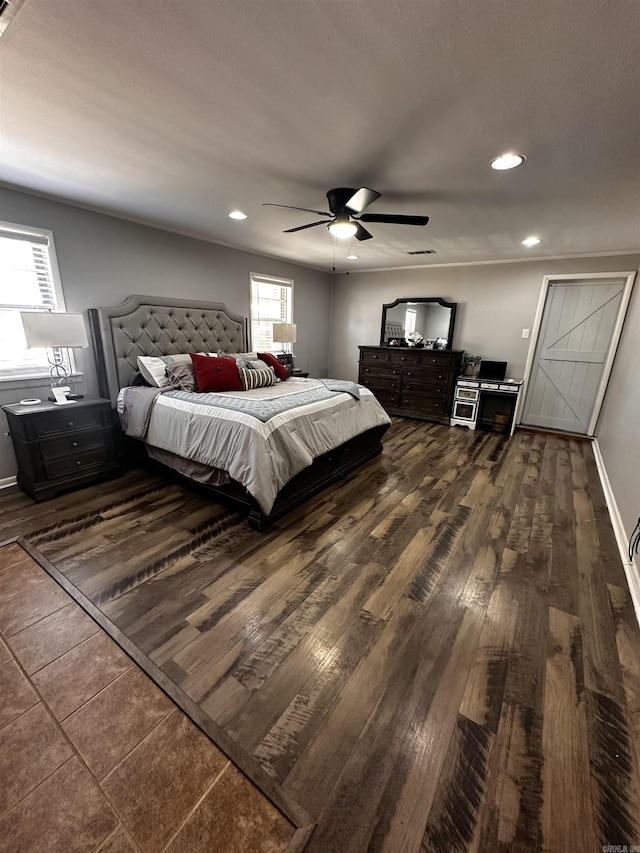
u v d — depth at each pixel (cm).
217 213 332
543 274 484
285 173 238
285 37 125
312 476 298
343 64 137
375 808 103
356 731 124
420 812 103
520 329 512
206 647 154
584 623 173
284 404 288
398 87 150
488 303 529
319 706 132
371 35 122
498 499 301
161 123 182
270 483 237
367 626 168
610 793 108
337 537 240
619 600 189
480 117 169
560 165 216
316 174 238
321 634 163
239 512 267
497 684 142
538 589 196
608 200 268
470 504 291
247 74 145
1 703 129
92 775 109
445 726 126
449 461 389
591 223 325
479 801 106
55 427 279
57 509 266
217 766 112
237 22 119
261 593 187
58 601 177
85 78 149
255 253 498
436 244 423
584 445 452
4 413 287
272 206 309
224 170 237
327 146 201
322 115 171
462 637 164
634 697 138
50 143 204
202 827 99
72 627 162
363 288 640
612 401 412
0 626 162
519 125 175
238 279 479
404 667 148
